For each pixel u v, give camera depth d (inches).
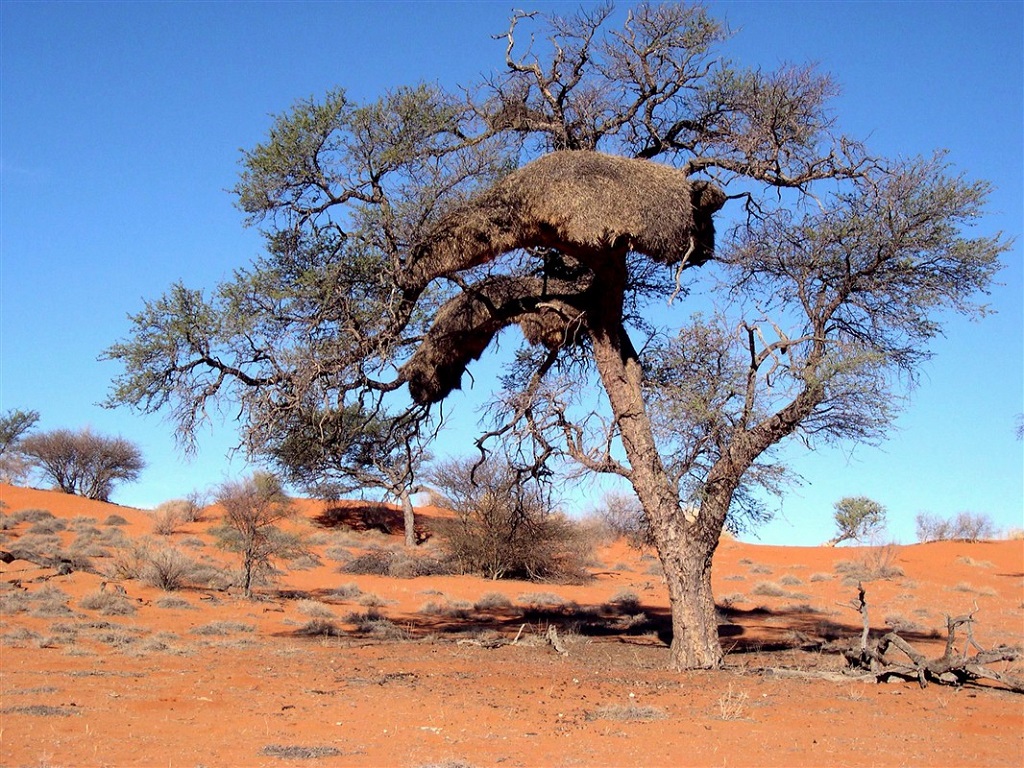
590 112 755.4
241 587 1169.4
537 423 690.8
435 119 698.8
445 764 333.1
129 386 669.9
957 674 570.9
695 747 381.7
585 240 623.8
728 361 677.3
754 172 698.2
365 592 1251.2
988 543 1873.8
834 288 690.2
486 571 1499.8
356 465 886.4
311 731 408.2
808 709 482.3
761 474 682.2
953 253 657.6
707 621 666.2
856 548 1969.7
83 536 1464.1
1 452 2251.5
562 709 474.9
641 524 799.7
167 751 361.1
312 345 687.7
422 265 687.7
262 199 683.4
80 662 626.2
